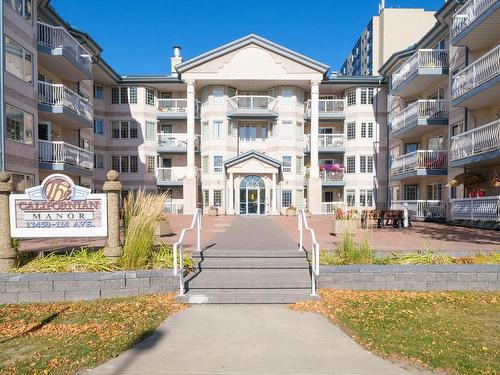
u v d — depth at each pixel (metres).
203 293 6.63
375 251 8.70
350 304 6.27
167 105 32.12
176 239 11.37
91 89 25.75
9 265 7.08
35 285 6.44
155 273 6.84
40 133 19.48
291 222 20.02
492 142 14.90
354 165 30.67
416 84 22.95
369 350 4.47
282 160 30.30
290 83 29.97
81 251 8.08
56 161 18.33
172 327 5.22
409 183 25.88
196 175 29.48
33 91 17.05
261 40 28.86
